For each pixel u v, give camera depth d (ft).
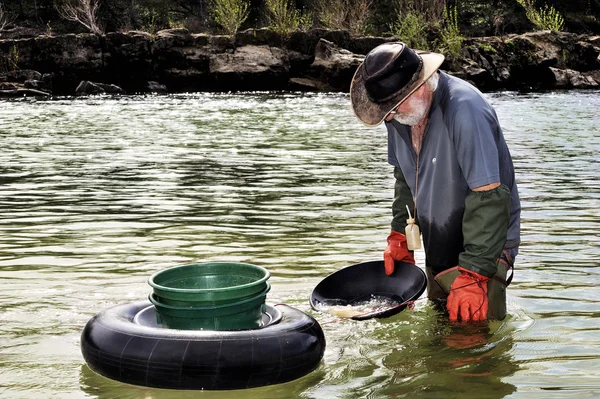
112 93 104.01
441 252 13.14
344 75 106.22
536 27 145.79
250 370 9.70
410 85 11.69
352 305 13.37
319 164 33.32
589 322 12.25
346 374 10.27
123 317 10.80
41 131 49.96
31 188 27.27
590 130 48.01
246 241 18.47
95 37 107.45
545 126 50.90
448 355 10.89
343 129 50.19
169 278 11.19
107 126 53.52
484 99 12.26
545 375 9.99
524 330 11.93
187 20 146.92
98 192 26.30
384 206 23.18
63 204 23.98
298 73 110.32
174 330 10.04
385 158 35.27
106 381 10.03
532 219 20.76
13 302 13.60
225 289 10.31
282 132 48.42
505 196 11.84
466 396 9.34
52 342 11.58
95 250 17.69
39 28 142.72
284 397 9.50
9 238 19.10
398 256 13.94
